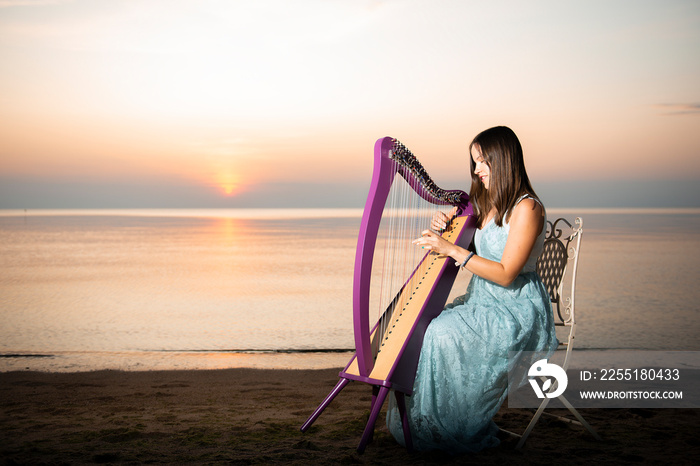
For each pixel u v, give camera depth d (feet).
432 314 7.34
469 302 7.75
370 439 7.46
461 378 6.98
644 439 7.75
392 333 7.31
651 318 21.85
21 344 17.95
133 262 48.93
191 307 25.77
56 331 20.22
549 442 7.60
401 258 25.20
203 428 8.38
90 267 44.62
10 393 11.27
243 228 121.49
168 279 36.73
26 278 37.47
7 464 6.49
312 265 45.57
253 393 11.29
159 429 8.37
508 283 7.13
